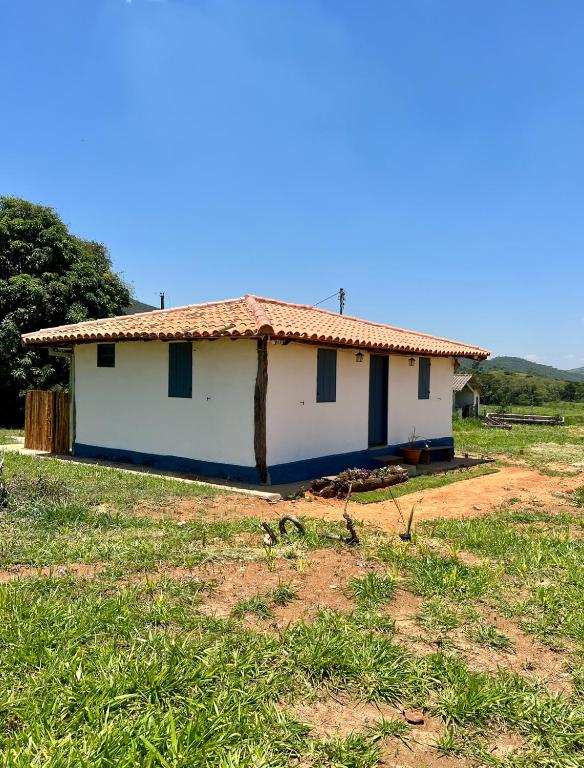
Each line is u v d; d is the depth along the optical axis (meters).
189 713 3.04
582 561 6.00
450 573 5.33
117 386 12.61
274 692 3.34
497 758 2.85
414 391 14.86
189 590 4.78
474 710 3.21
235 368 10.52
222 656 3.62
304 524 7.36
